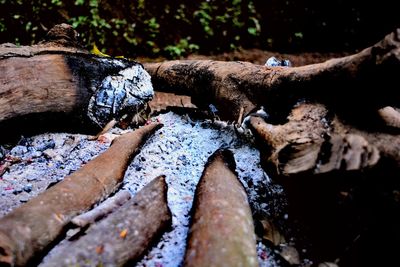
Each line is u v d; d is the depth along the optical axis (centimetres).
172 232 74
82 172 78
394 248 66
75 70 96
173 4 199
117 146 88
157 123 101
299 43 218
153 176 86
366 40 225
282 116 83
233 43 208
